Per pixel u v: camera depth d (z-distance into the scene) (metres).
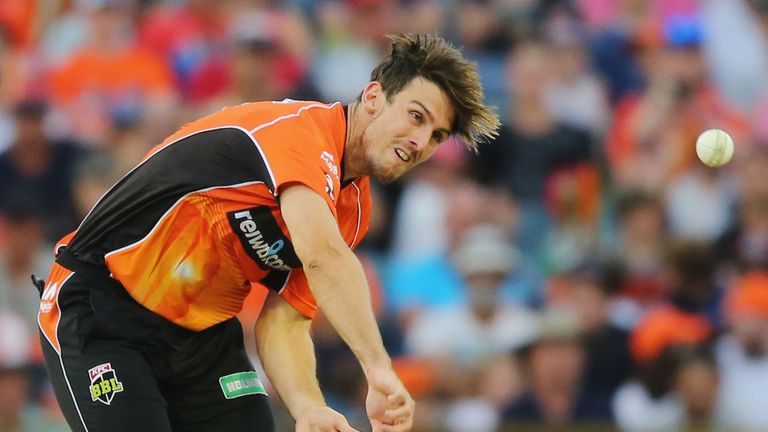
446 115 15.33
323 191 14.46
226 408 16.44
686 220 37.91
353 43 43.16
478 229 34.84
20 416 26.48
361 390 27.47
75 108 37.22
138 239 15.55
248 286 16.44
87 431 15.40
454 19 43.94
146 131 35.00
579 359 28.83
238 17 41.56
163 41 40.09
